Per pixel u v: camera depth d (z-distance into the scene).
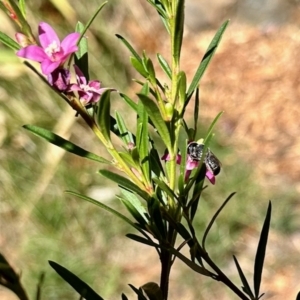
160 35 1.41
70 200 1.09
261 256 0.24
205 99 1.33
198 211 1.05
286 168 1.14
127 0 1.38
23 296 0.18
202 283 0.98
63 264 1.03
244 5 1.51
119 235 1.07
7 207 1.09
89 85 0.21
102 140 0.21
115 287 1.01
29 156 1.11
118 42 1.27
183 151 0.21
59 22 1.14
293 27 1.46
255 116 1.27
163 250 0.22
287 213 1.06
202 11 1.52
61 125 1.10
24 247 1.05
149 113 0.20
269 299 0.96
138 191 0.21
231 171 1.13
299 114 1.26
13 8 0.20
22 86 1.11
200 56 1.44
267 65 1.39
